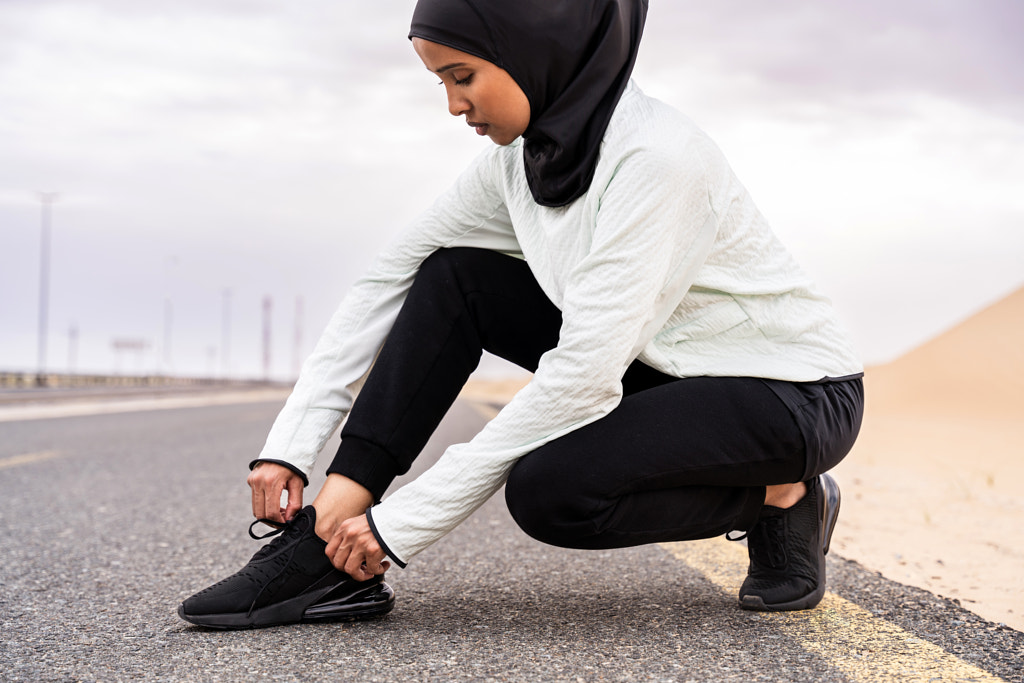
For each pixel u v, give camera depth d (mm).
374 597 1854
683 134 1634
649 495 1693
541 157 1679
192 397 29922
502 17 1535
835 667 1551
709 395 1690
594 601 2064
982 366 18703
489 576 2373
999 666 1582
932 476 5199
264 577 1819
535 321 1896
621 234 1575
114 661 1635
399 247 1970
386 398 1799
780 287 1774
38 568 2596
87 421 11477
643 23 1693
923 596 2172
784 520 1928
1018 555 2789
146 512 3730
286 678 1493
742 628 1811
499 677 1489
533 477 1631
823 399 1758
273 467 1878
